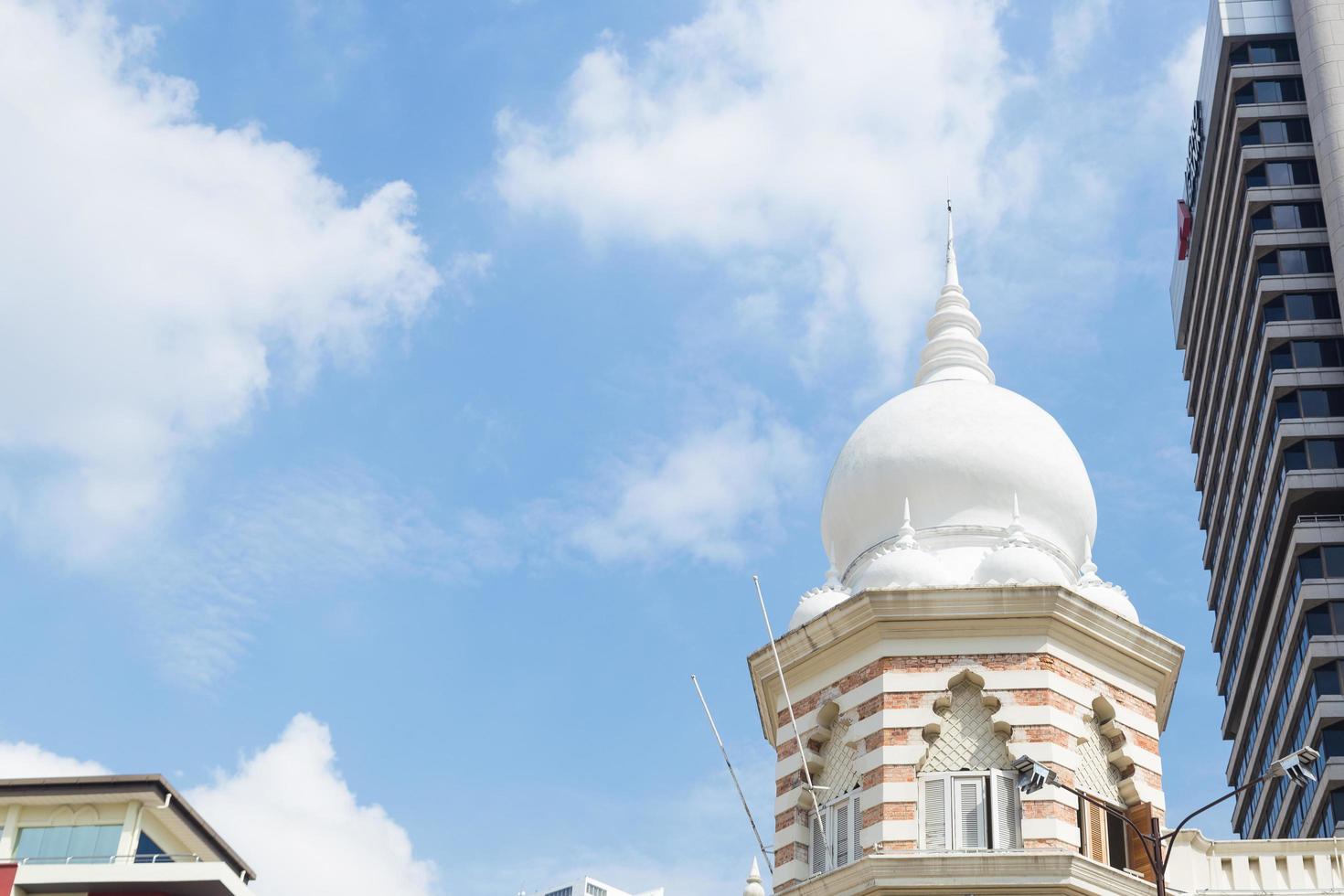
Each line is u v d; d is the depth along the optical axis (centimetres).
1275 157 10538
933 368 4191
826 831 3431
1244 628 10388
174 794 4747
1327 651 9081
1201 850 3356
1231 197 10888
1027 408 3925
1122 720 3466
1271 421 10050
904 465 3788
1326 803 8738
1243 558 10550
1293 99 10694
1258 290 10256
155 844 4788
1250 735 10181
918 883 3139
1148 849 3048
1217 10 11181
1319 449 9756
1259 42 10925
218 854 4891
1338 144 10219
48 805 4722
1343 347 10075
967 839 3269
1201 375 11712
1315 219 10381
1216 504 11231
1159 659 3544
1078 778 3341
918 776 3347
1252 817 9994
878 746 3362
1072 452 3912
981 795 3312
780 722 3619
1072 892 3119
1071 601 3450
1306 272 10244
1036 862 3123
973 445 3781
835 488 3900
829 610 3538
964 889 3130
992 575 3512
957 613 3453
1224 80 11044
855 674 3509
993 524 3734
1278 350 10169
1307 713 9169
